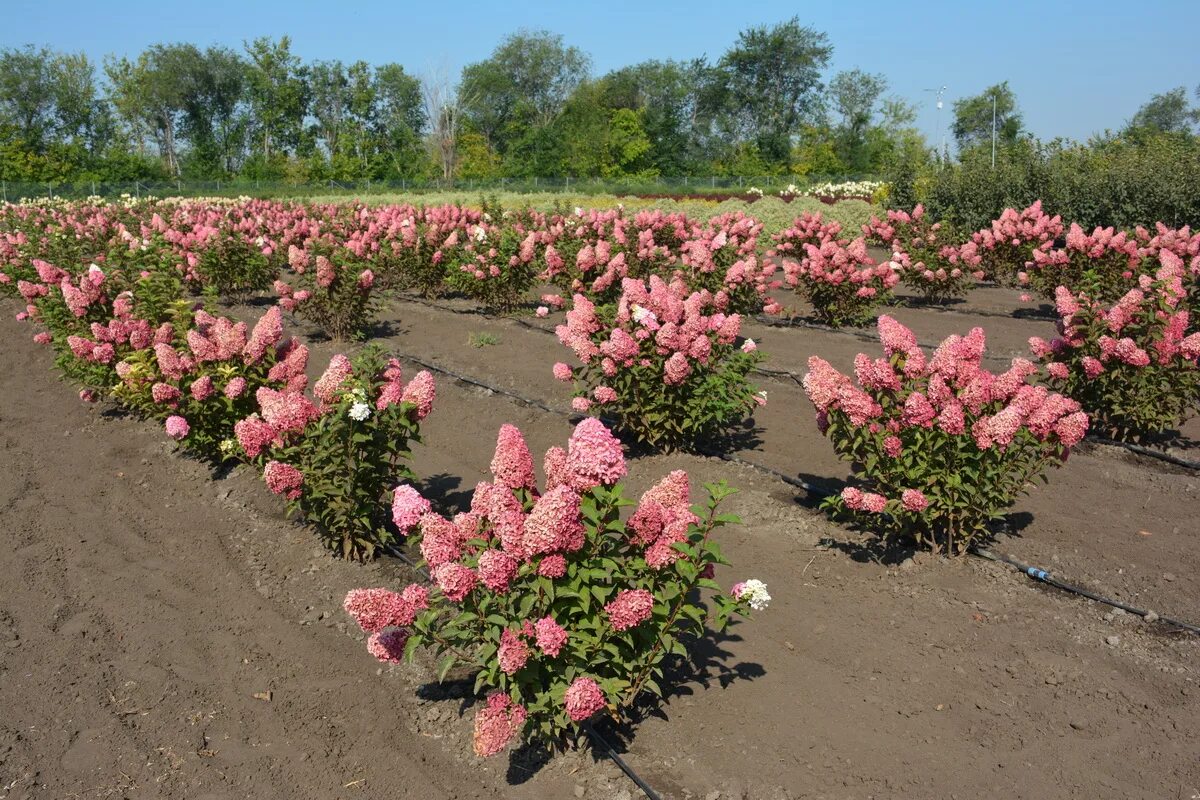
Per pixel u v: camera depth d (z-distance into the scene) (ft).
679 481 12.64
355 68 264.11
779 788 11.93
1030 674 14.07
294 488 17.28
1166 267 24.79
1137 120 268.41
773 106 287.28
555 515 10.64
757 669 14.49
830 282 37.04
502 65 298.97
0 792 12.20
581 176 221.46
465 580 11.19
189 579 18.35
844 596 16.53
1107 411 23.52
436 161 236.84
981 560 17.58
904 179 78.43
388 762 12.83
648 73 292.20
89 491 23.26
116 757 12.93
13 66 246.27
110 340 27.66
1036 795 11.62
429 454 24.93
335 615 16.81
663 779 12.21
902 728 13.00
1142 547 18.04
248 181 208.03
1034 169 64.75
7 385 34.60
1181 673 13.92
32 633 16.29
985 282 50.57
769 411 27.27
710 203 107.34
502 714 11.48
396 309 44.29
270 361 23.06
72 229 54.03
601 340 22.77
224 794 12.21
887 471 17.19
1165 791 11.52
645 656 12.35
